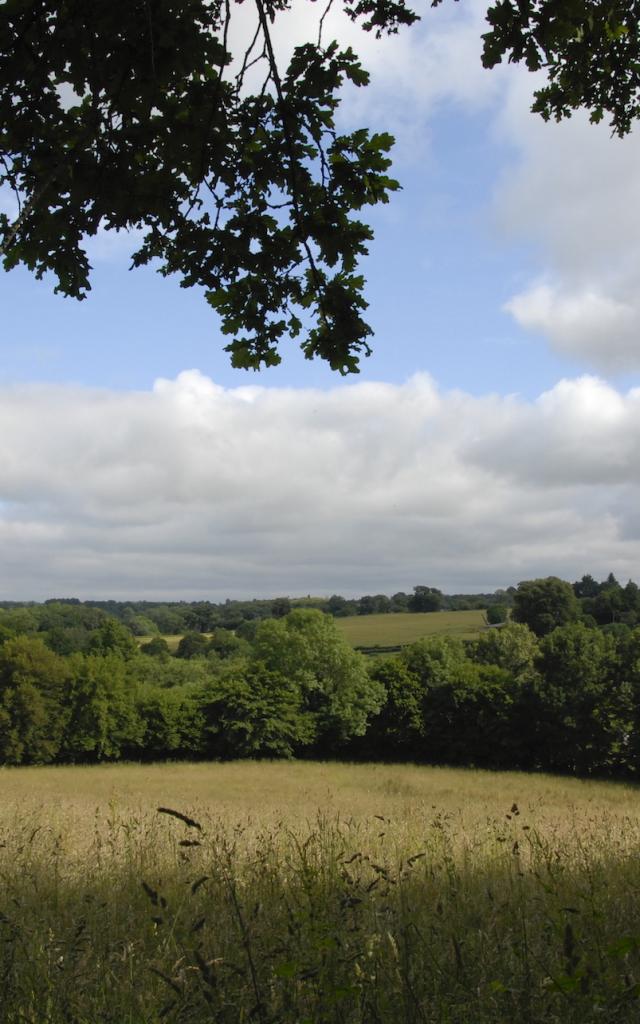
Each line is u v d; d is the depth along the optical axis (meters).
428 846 7.09
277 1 4.77
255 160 5.16
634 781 48.91
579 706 52.59
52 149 4.81
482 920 4.33
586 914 3.73
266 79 4.95
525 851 8.29
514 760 55.50
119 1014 3.03
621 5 5.49
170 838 7.48
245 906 4.59
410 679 59.97
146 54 4.52
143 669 86.12
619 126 6.11
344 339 5.58
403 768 53.44
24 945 3.87
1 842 7.67
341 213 5.17
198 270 5.37
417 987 3.14
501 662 75.31
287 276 5.58
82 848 8.47
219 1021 2.80
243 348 5.72
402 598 156.38
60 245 5.12
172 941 3.92
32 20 4.38
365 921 3.98
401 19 5.01
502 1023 2.90
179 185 5.17
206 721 60.44
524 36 5.01
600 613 99.56
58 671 59.47
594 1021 2.70
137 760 59.97
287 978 2.81
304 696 62.22
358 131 5.09
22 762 57.31
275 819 13.30
